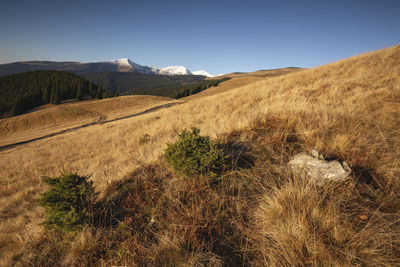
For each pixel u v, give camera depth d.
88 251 2.14
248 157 3.20
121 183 3.44
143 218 2.42
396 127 3.30
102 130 17.11
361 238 1.51
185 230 2.00
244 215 2.14
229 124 4.89
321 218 1.73
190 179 2.85
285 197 2.01
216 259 1.71
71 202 2.45
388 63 9.24
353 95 5.66
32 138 27.30
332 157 2.66
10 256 2.48
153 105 46.41
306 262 1.48
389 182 2.09
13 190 6.46
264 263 1.62
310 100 5.98
